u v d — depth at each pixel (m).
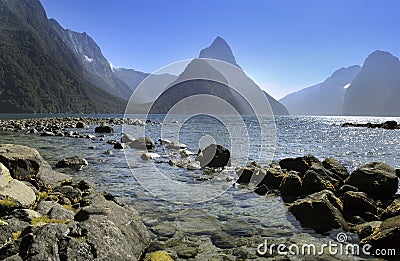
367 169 11.02
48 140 25.58
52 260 4.80
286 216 8.80
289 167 14.04
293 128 56.97
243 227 7.95
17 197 7.30
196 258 6.28
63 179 10.86
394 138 37.62
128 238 6.35
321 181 10.79
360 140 34.78
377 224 7.67
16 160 9.89
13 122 45.75
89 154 18.75
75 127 41.69
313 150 25.05
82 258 4.99
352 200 9.03
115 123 54.09
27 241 5.14
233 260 6.25
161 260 5.92
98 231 5.63
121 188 11.29
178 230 7.63
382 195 10.33
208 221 8.32
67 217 7.09
